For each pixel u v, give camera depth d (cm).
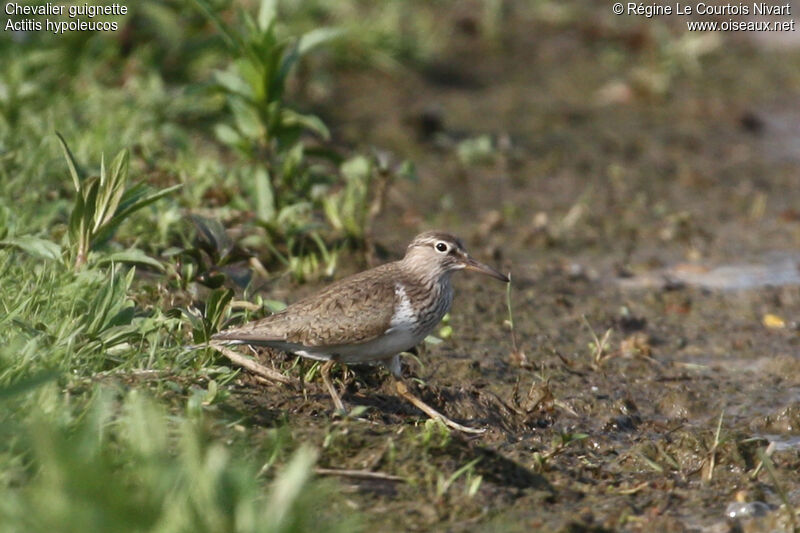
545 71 2506
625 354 1325
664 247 1738
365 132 2072
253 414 966
